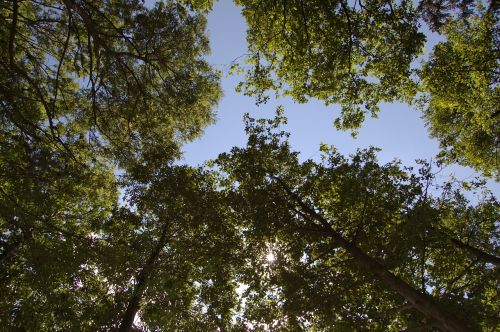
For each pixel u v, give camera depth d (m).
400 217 11.98
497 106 18.27
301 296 11.06
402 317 11.91
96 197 16.00
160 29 13.91
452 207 13.27
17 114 11.52
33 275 10.71
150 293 11.84
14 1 10.73
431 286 12.59
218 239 12.74
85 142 14.59
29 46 15.05
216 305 12.24
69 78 15.61
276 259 12.02
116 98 14.78
